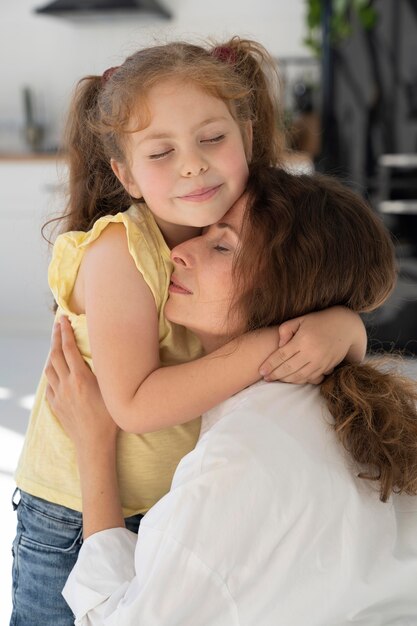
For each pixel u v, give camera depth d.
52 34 4.86
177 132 0.90
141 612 0.78
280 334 0.89
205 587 0.79
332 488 0.81
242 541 0.79
